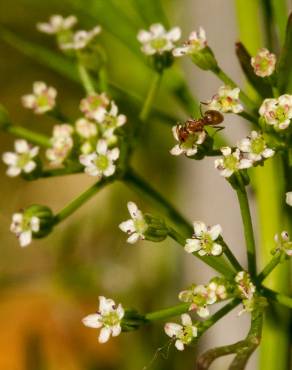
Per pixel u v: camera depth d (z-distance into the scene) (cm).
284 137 12
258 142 12
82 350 20
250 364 17
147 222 13
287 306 13
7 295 20
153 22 14
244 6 14
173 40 14
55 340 20
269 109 12
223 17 17
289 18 13
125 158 14
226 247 12
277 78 13
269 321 13
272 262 12
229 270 12
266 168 14
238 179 12
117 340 20
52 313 20
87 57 14
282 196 14
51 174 14
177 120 15
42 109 14
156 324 20
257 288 12
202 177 18
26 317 20
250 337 12
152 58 14
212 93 17
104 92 14
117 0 15
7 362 20
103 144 13
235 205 18
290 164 13
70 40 15
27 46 15
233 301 12
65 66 15
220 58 17
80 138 14
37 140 14
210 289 12
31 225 13
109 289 21
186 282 20
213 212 18
